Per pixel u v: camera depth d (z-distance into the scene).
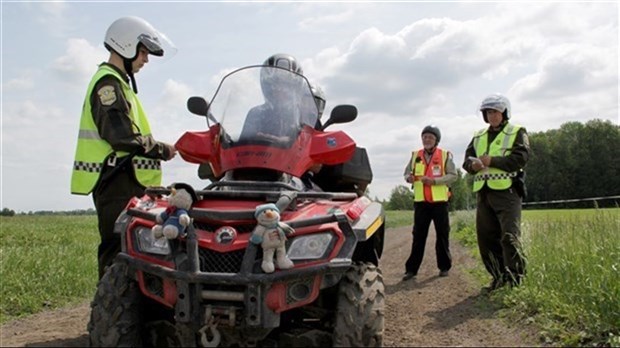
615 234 7.16
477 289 7.66
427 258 12.37
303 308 4.27
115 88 5.29
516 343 4.97
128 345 4.10
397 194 80.56
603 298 5.29
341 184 5.73
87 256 10.45
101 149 5.32
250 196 4.20
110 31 5.62
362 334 3.84
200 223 4.20
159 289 4.07
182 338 4.00
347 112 5.48
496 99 7.22
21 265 8.70
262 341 4.03
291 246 3.92
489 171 7.09
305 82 5.38
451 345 4.96
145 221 4.32
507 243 6.98
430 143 9.34
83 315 6.50
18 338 5.25
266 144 4.81
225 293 3.77
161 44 5.75
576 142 61.69
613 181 60.16
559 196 61.44
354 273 4.07
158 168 5.68
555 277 6.46
